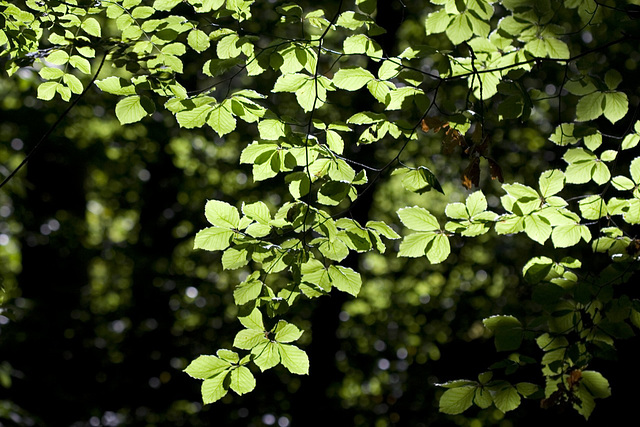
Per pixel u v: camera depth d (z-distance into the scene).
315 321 9.83
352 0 10.08
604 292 2.88
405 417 11.67
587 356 2.96
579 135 2.76
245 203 2.56
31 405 8.96
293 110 11.03
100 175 13.51
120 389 11.99
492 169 2.64
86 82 6.63
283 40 2.58
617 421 5.27
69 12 2.95
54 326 10.08
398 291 12.23
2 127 9.62
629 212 2.89
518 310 10.98
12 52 3.05
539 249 10.68
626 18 2.65
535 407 8.13
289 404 12.05
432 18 2.41
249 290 2.68
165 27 2.79
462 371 11.50
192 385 12.53
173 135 12.15
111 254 14.20
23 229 10.03
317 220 2.56
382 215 12.09
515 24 2.44
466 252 11.68
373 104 9.89
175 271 13.48
